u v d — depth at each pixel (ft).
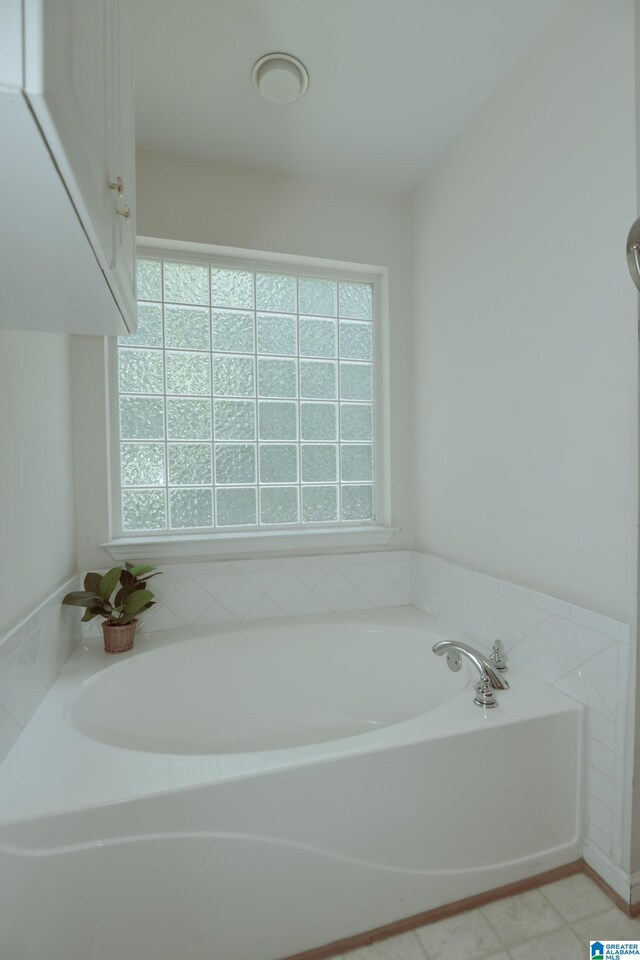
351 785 3.78
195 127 6.09
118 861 3.23
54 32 1.58
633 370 3.97
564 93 4.59
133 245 3.80
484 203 5.83
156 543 6.48
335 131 6.22
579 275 4.47
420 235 7.38
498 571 5.74
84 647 6.04
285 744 6.18
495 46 5.00
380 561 7.58
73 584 5.95
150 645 6.10
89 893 3.17
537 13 4.63
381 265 7.56
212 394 7.17
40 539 4.82
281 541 7.08
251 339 7.36
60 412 5.65
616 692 4.16
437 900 4.07
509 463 5.50
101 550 6.41
